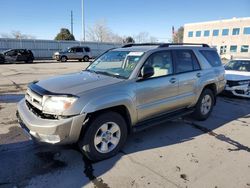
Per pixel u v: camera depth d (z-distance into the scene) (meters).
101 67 4.58
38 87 3.58
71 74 4.41
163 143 4.25
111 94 3.46
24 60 24.62
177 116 4.64
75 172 3.26
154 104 4.12
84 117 3.18
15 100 7.21
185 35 63.50
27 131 3.35
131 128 3.90
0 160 3.53
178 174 3.28
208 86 5.62
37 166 3.39
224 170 3.41
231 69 8.84
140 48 4.45
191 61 5.07
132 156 3.74
